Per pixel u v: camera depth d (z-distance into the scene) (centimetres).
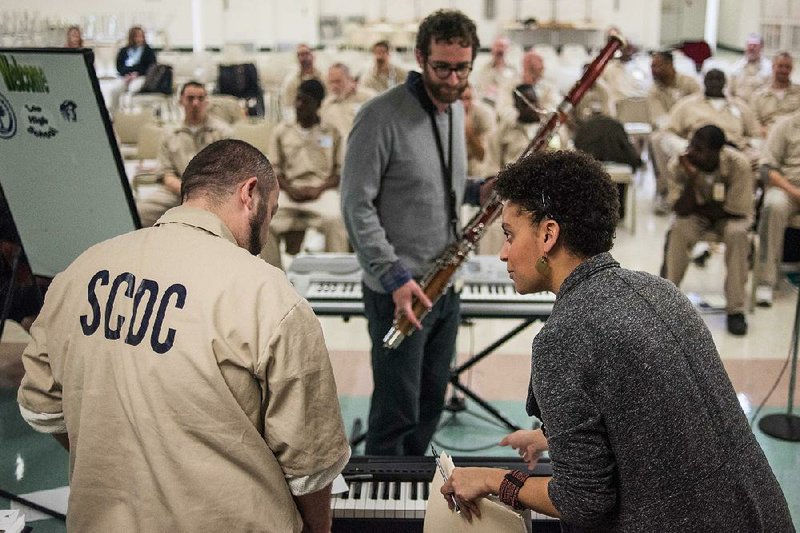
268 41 1474
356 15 1534
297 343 146
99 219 259
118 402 145
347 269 366
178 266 147
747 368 436
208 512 144
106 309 149
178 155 539
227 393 143
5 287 362
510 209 152
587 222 146
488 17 1559
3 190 266
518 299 334
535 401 159
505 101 816
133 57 1048
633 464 141
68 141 247
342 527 210
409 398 284
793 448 349
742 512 145
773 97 760
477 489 162
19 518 237
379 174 265
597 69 251
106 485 148
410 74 269
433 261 276
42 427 163
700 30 1655
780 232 521
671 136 703
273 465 150
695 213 500
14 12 1288
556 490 145
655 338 142
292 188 544
